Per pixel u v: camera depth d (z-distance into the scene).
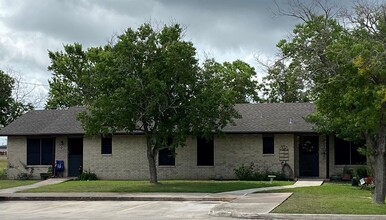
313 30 25.88
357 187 29.17
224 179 36.91
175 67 30.45
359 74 19.31
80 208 22.80
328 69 21.34
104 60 31.44
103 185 32.06
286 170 36.09
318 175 36.66
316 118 31.11
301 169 37.00
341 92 20.56
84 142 38.62
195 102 30.59
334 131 32.34
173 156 35.47
